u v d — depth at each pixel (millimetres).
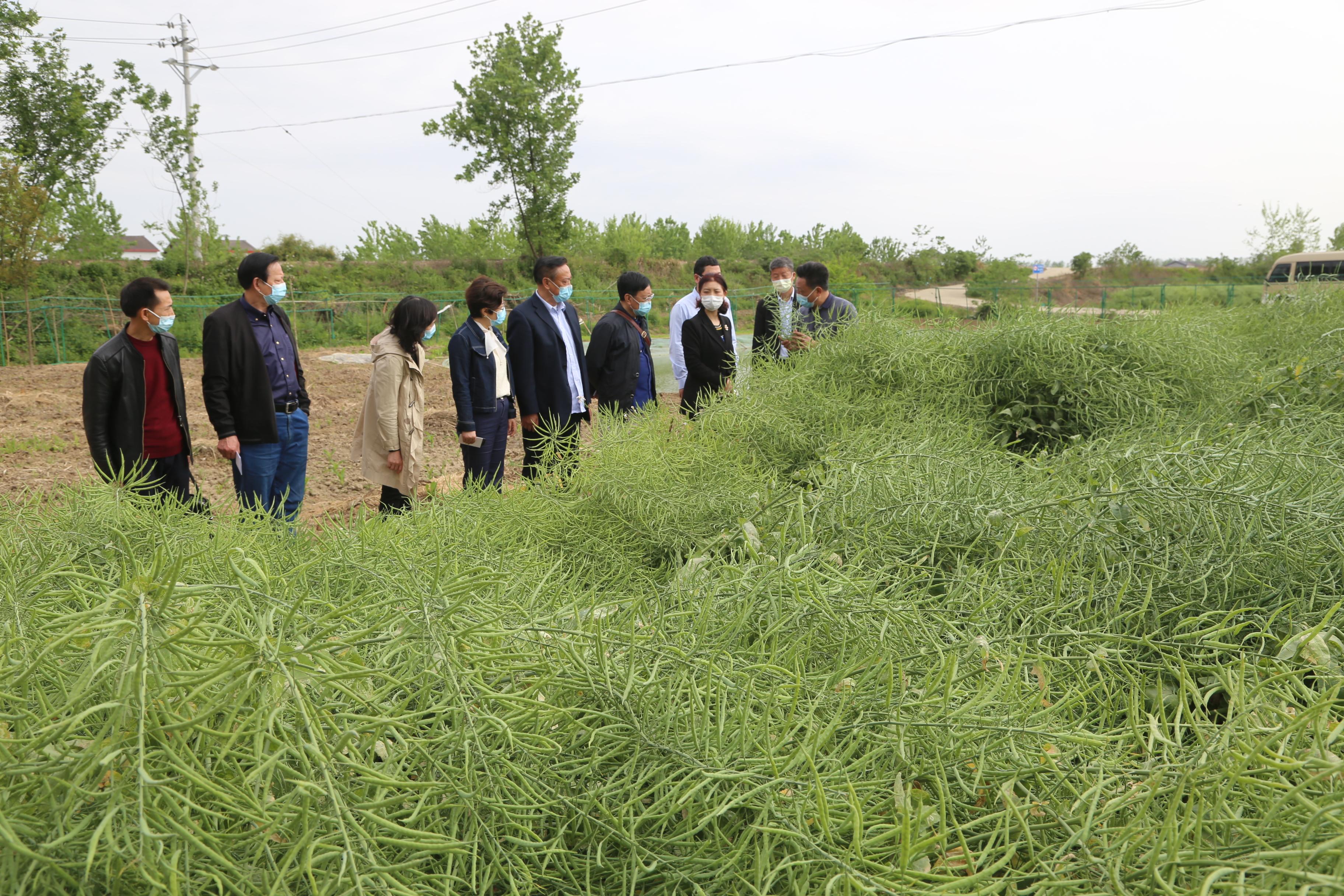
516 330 4805
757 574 1931
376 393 4301
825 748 1359
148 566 1175
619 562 2615
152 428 3918
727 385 5738
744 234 59750
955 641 1732
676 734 1287
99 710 993
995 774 1381
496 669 1321
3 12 23922
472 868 1111
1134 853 1175
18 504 2303
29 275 19156
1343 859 990
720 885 1169
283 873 934
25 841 916
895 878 1094
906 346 4535
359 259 45188
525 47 33469
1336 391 4027
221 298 26047
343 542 1973
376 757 1238
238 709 1007
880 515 2455
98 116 25781
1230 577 2010
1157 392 4043
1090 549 2199
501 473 5047
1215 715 1754
